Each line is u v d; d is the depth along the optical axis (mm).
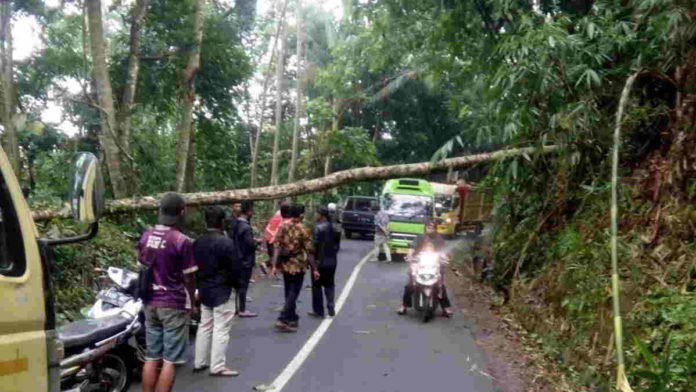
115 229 12320
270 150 34312
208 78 19203
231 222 12039
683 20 8367
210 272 8047
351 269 19188
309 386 7715
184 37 16281
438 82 16594
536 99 10102
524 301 11250
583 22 10039
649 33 9570
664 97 10289
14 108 14008
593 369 7492
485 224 16766
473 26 13031
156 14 16266
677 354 6234
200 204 11992
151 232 6562
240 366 8539
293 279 10625
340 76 27125
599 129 10461
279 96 25906
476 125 11922
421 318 12039
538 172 12398
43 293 3057
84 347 6406
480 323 11555
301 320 11609
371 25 17188
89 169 3287
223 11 19469
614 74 10227
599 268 8758
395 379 8070
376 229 21922
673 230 8070
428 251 12211
